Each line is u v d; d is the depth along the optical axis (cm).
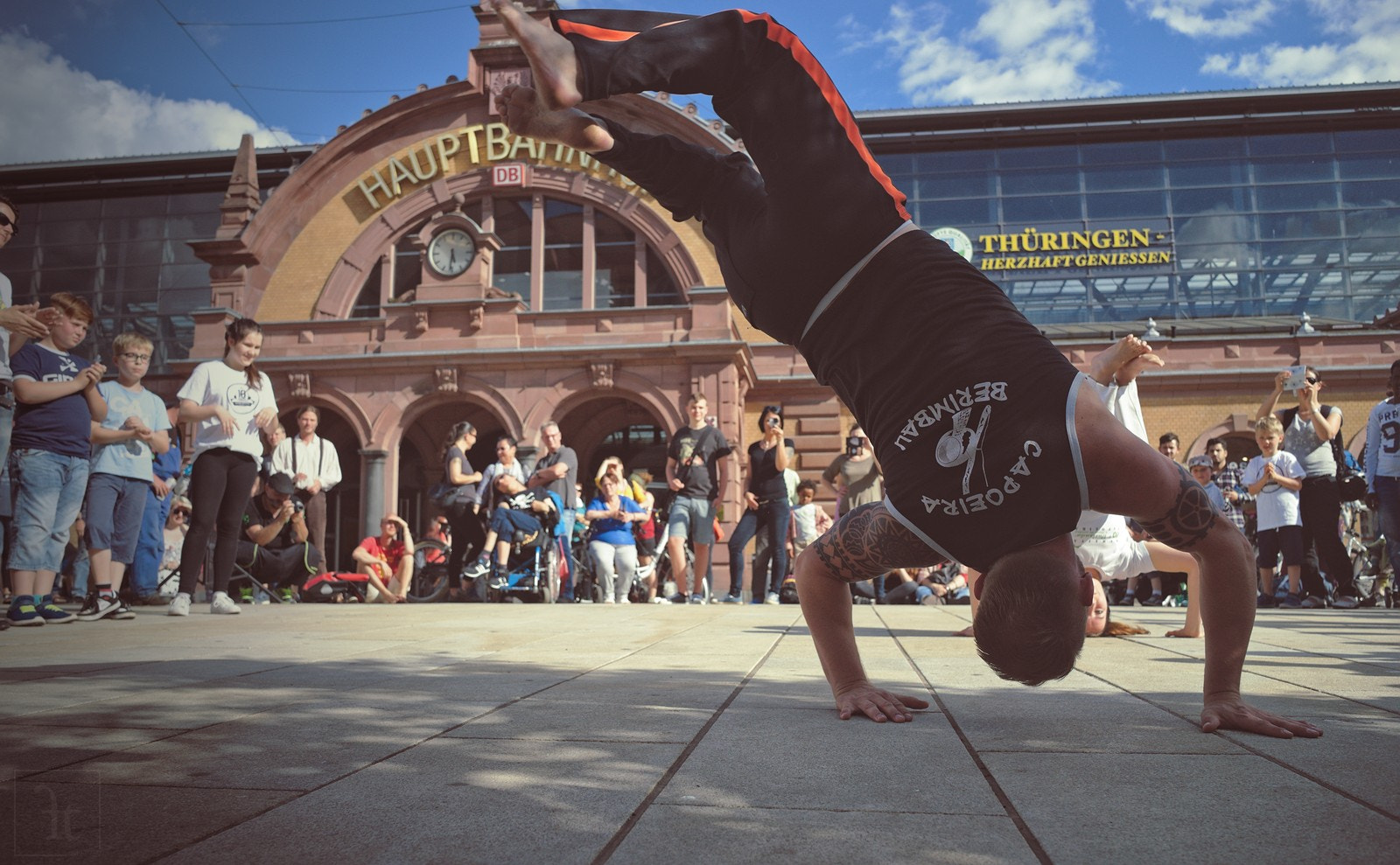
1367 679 275
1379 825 123
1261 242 2544
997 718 208
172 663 321
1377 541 996
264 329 2036
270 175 2761
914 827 121
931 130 2633
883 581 1085
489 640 430
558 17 189
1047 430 181
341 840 115
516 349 1923
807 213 201
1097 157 2605
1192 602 444
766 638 439
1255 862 108
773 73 204
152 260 2702
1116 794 139
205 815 125
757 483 978
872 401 204
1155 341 2217
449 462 1080
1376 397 2134
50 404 534
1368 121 2552
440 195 2281
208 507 645
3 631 490
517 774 150
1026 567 177
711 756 165
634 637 452
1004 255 2570
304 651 372
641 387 1903
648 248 2231
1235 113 2562
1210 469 1020
